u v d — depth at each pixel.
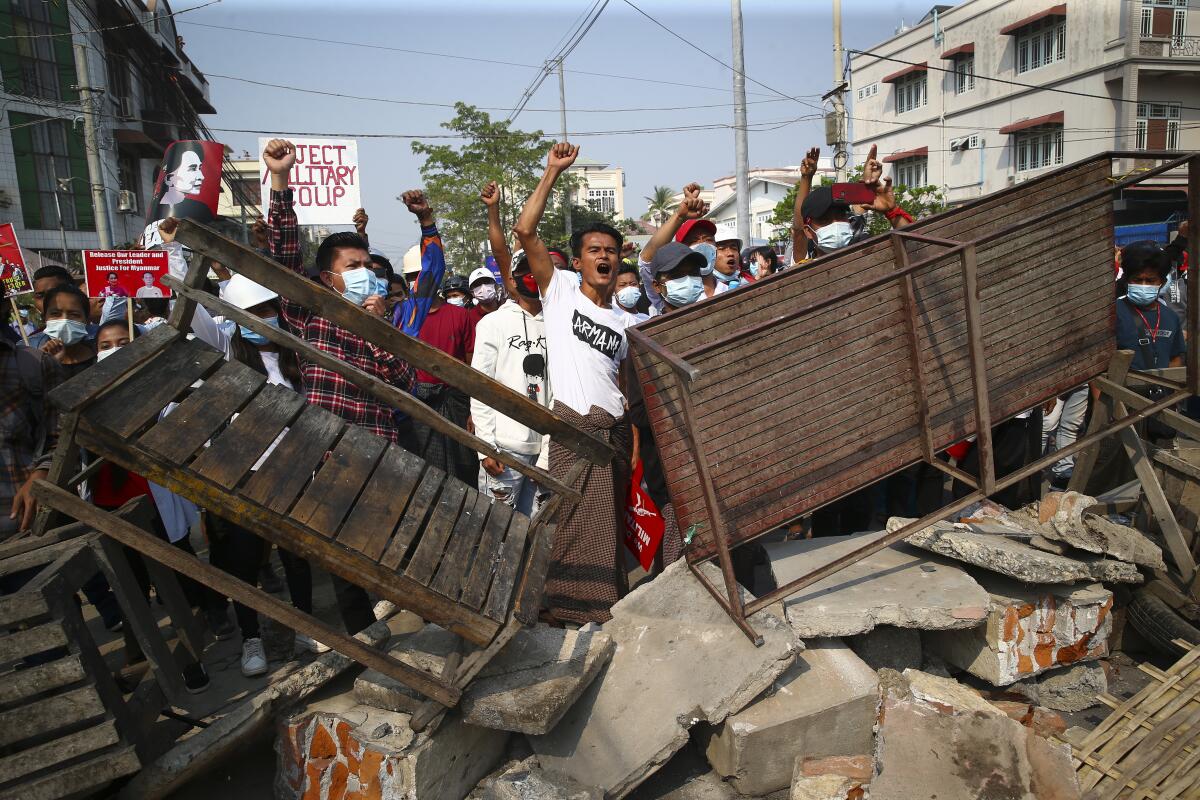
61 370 3.53
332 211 7.37
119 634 4.18
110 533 2.33
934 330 3.59
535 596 2.76
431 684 2.54
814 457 3.45
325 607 4.42
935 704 2.68
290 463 2.51
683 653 3.04
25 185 20.91
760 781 2.81
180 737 2.86
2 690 2.18
